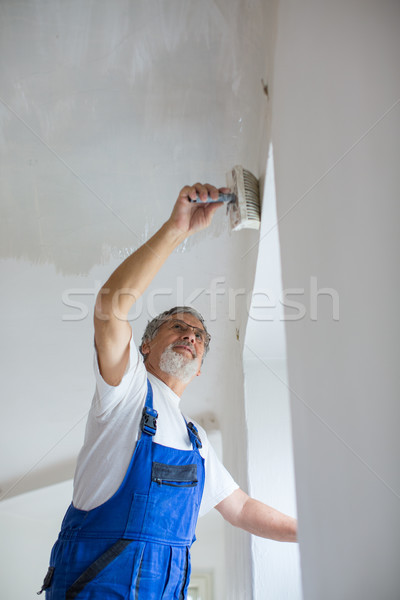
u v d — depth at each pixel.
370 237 0.67
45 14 1.94
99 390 1.68
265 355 2.69
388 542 0.61
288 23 1.32
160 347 2.01
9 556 4.27
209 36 1.97
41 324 3.30
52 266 2.95
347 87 0.79
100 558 1.49
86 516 1.56
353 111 0.76
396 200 0.58
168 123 2.32
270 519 2.00
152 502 1.57
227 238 2.67
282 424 2.58
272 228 1.84
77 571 1.49
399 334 0.57
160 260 1.72
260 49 1.83
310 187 1.06
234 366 3.07
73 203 2.66
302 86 1.14
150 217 2.69
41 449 3.96
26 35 2.01
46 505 4.26
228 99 2.21
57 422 3.83
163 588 1.51
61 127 2.37
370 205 0.67
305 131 1.10
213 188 1.80
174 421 1.79
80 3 1.90
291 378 1.23
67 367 3.54
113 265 2.92
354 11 0.77
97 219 2.72
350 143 0.77
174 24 1.94
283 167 1.39
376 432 0.65
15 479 4.02
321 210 0.95
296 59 1.21
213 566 4.84
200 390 3.76
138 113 2.29
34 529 4.52
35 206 2.68
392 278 0.59
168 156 2.45
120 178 2.55
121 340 1.63
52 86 2.21
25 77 2.17
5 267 2.97
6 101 2.26
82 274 2.98
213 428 3.79
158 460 1.64
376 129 0.66
